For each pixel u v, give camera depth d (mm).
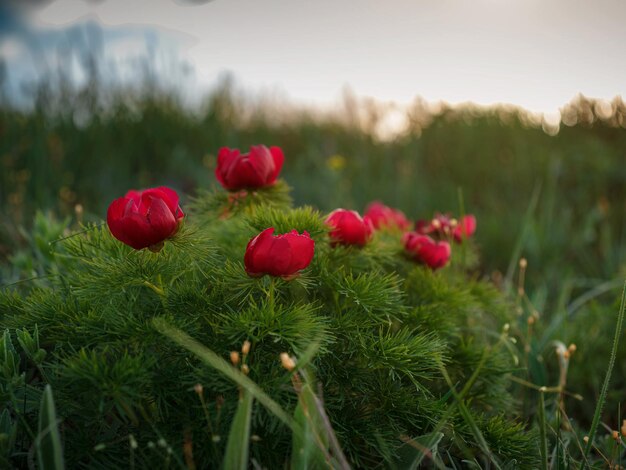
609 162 1438
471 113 1932
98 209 1120
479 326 639
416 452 393
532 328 738
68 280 469
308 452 336
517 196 1434
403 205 1369
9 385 387
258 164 503
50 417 334
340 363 426
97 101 1601
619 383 677
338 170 1327
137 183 1355
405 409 423
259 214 487
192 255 418
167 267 418
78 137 1402
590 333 722
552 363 693
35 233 617
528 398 609
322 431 358
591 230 1105
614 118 1757
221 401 379
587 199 1354
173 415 393
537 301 818
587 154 1494
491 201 1372
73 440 386
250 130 1911
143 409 381
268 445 390
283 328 390
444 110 1915
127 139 1498
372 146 1785
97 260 438
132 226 388
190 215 539
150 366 374
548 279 977
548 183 1393
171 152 1526
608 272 976
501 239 1138
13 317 442
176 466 376
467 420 385
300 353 379
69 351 413
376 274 480
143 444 383
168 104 1771
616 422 625
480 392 507
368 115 1785
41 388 418
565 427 547
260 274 402
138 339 390
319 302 472
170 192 418
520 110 1947
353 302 467
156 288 417
